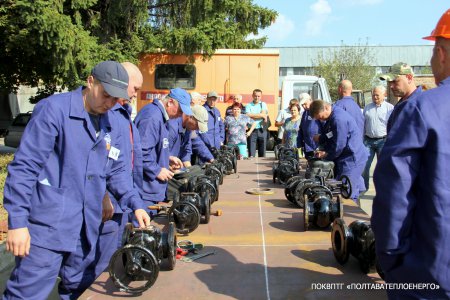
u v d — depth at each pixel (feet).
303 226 14.78
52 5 35.40
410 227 6.59
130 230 10.75
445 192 6.29
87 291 9.82
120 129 11.34
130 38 49.08
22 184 9.20
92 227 10.27
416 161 6.47
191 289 9.90
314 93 52.34
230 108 36.52
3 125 95.04
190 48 46.19
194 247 12.41
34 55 40.57
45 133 9.48
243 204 18.53
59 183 9.77
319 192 14.82
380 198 6.61
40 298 9.62
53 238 9.56
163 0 53.11
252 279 10.43
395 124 6.72
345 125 19.97
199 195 15.66
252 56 47.93
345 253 10.94
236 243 13.14
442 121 6.38
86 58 38.96
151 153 15.79
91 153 10.05
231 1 51.93
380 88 27.99
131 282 10.05
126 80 9.84
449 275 6.36
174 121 18.71
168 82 47.85
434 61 7.10
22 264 9.55
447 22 6.88
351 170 20.34
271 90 48.06
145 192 15.93
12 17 35.78
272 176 26.43
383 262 6.79
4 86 49.70
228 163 26.99
